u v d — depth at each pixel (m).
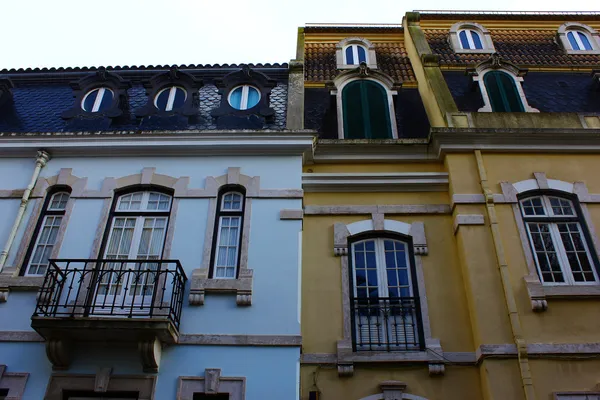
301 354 7.67
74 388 7.05
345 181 9.30
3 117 10.74
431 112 10.43
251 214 8.55
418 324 7.96
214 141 9.28
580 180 9.06
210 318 7.53
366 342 7.84
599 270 8.11
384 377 7.48
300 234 8.35
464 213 8.65
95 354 7.31
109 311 7.67
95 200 8.81
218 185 8.91
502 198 8.75
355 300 8.21
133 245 8.41
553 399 6.92
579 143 9.41
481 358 7.30
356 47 13.00
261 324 7.48
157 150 9.32
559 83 11.59
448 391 7.34
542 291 7.71
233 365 7.18
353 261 8.68
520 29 13.92
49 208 8.89
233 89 10.80
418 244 8.63
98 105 10.64
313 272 8.47
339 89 11.05
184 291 7.74
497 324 7.52
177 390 7.01
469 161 9.26
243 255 8.07
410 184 9.29
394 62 12.77
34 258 8.31
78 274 7.92
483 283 7.90
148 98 10.72
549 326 7.49
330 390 7.39
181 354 7.29
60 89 11.75
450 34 13.16
